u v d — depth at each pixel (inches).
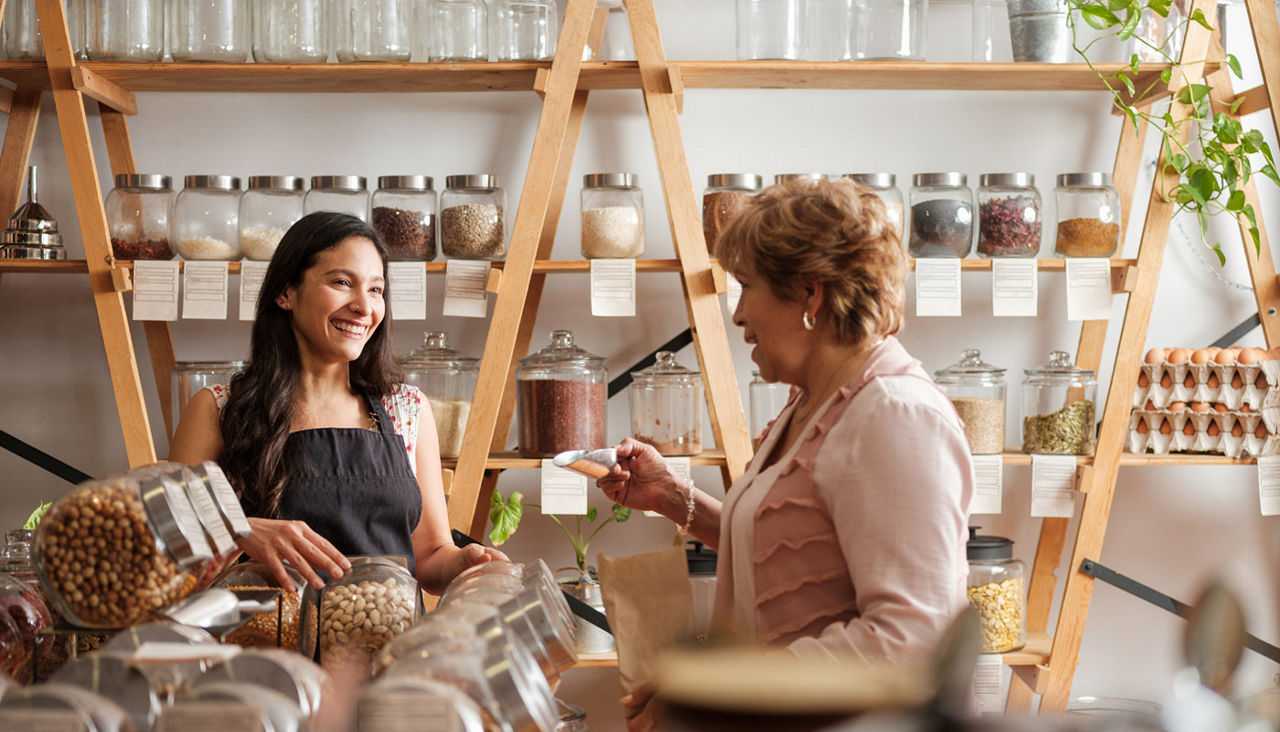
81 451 108.4
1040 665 99.1
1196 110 96.7
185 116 108.1
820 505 52.5
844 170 109.4
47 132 107.4
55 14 94.1
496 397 95.2
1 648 43.7
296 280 76.7
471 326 109.5
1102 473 98.4
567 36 95.2
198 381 98.3
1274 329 103.9
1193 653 26.3
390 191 97.7
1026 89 106.7
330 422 79.5
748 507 55.8
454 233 98.0
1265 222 111.6
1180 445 100.7
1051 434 100.0
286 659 33.1
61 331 108.2
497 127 108.4
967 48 108.7
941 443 49.8
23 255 98.5
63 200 107.7
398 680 29.8
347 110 108.6
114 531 42.2
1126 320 98.8
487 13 101.1
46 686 30.1
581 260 100.7
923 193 99.3
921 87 105.5
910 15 98.1
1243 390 98.8
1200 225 110.7
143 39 97.1
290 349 78.3
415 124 108.5
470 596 44.4
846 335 55.0
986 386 100.0
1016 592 96.7
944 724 23.0
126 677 31.9
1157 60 99.4
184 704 29.1
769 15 98.0
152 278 95.4
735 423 96.3
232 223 98.3
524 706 32.1
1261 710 25.1
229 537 45.8
